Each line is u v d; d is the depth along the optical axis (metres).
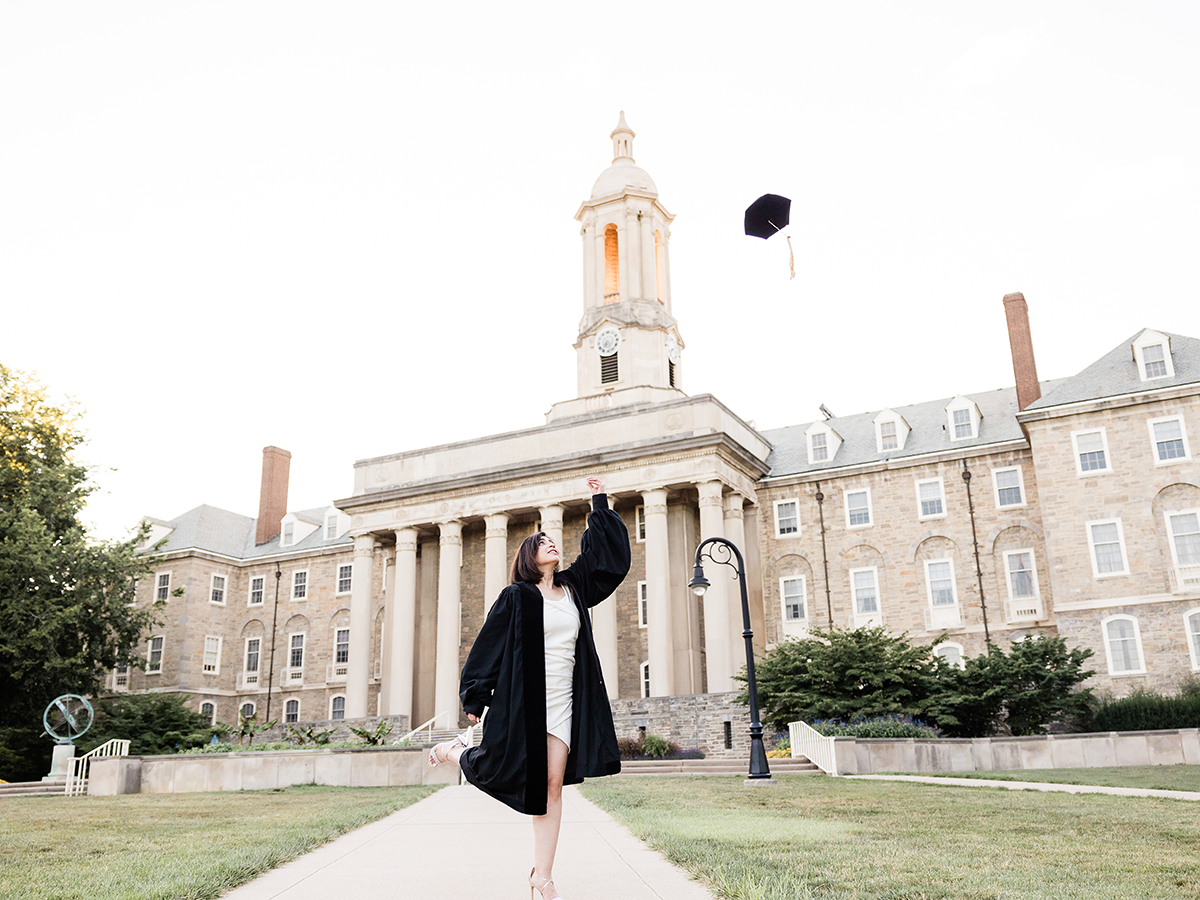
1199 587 35.69
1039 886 6.54
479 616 49.28
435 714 46.91
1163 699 33.06
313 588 59.09
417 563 51.88
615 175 55.72
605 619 41.75
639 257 53.75
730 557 42.62
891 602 43.47
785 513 46.69
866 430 49.25
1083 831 10.12
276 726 46.25
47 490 37.84
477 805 15.95
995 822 11.09
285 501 65.12
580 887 6.70
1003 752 24.48
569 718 5.20
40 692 37.47
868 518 45.00
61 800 20.56
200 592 58.84
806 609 44.94
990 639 41.16
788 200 14.29
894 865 7.50
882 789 17.59
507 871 7.66
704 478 41.91
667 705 37.28
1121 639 36.53
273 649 59.09
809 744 26.72
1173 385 37.56
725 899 6.14
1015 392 47.16
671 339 52.81
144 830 11.87
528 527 48.91
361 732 34.50
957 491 43.53
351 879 7.30
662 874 7.32
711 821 11.50
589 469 44.56
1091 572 37.62
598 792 18.50
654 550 42.03
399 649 46.84
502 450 48.44
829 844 8.94
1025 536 41.69
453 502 47.84
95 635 39.31
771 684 31.50
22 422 40.03
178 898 6.38
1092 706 34.75
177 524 62.31
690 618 43.53
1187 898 6.09
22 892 6.75
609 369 51.78
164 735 38.53
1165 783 17.69
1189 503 36.72
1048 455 39.56
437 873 7.59
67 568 37.84
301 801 17.38
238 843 9.81
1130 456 38.06
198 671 57.59
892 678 29.97
